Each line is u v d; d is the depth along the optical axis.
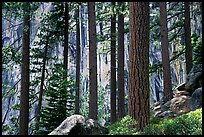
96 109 13.87
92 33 14.48
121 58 17.58
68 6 18.69
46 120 12.30
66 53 18.36
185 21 18.22
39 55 19.38
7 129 18.94
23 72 16.11
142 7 9.14
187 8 18.30
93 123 8.84
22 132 15.49
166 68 14.48
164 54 14.65
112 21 18.97
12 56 16.94
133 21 9.16
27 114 15.77
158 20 19.00
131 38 9.16
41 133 12.22
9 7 15.41
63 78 13.84
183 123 7.89
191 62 17.64
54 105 12.45
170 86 14.21
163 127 8.05
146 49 9.05
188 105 12.07
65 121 8.63
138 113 8.86
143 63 8.98
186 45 17.95
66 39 18.59
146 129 8.30
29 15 16.14
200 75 13.84
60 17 18.89
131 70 9.07
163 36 14.80
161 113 12.05
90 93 13.92
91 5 14.73
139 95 8.89
